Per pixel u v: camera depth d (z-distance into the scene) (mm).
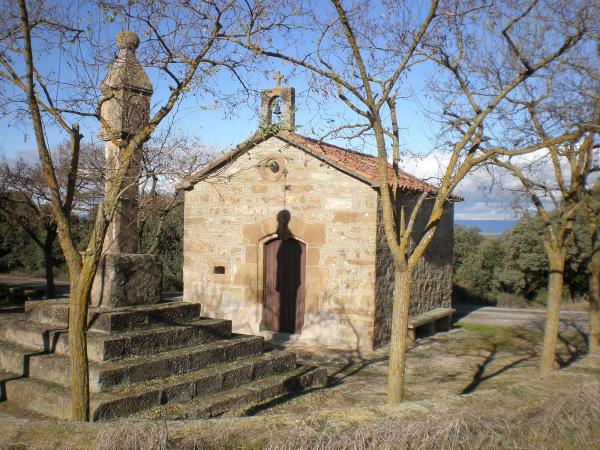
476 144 6609
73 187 5473
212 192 13891
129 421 3719
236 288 13562
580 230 20266
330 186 12445
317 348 12047
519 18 7301
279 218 13008
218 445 3482
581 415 4336
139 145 5789
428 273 14945
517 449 3826
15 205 17219
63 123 5516
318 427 3699
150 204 13766
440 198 6375
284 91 12836
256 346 8273
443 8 7047
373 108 6410
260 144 13188
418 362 11320
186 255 14203
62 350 6801
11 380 6500
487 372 10453
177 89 5941
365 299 11984
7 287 20062
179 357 6949
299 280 12984
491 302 24984
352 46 6383
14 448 3480
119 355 6602
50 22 5496
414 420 3797
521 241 24172
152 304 7836
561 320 17922
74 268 5203
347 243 12227
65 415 5840
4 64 5258
